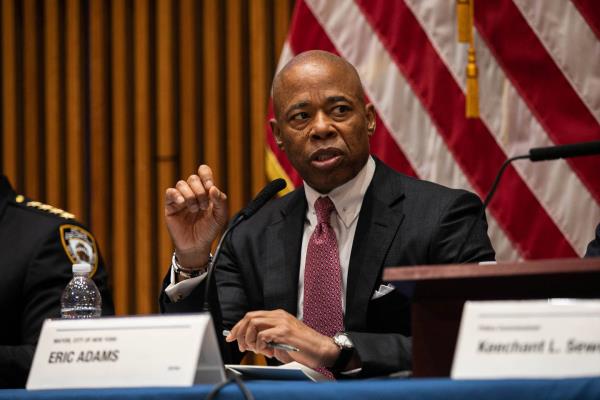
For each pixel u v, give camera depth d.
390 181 6.85
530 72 9.73
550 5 9.74
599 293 4.14
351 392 3.54
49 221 7.07
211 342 4.11
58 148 11.61
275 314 5.35
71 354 4.25
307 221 6.93
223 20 11.44
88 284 6.67
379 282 6.41
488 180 9.76
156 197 11.41
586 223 9.59
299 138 6.63
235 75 11.12
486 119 9.79
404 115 9.95
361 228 6.60
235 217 5.41
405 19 10.02
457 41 9.92
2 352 6.27
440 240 6.47
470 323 3.69
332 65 6.71
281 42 11.03
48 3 11.72
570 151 5.00
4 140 11.62
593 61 9.61
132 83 11.59
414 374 4.30
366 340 5.39
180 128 11.33
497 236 9.69
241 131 11.08
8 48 11.68
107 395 3.80
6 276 6.81
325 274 6.52
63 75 11.78
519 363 3.59
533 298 4.27
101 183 11.39
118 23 11.50
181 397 3.72
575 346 3.56
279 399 3.59
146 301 11.14
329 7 10.15
